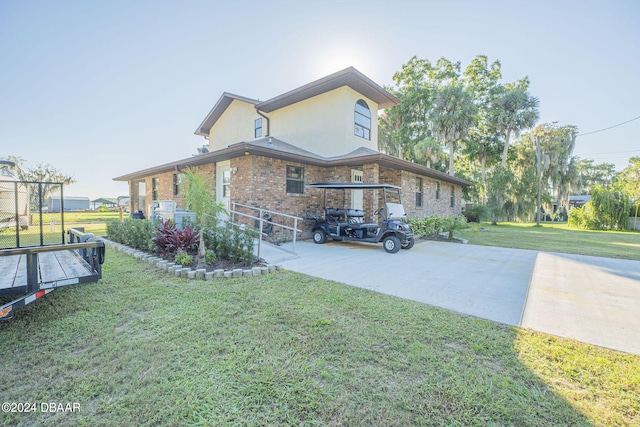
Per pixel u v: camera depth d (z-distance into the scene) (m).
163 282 4.62
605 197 18.56
